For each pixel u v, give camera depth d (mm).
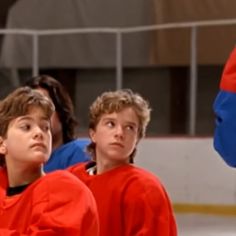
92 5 21672
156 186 5363
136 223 5293
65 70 21125
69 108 6852
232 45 19469
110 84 21156
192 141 18625
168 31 20281
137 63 20719
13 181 4371
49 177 4172
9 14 22016
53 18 21828
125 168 5465
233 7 20156
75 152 6746
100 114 5418
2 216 4273
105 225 5355
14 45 20859
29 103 4242
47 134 4281
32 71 20266
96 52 20766
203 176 18562
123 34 20766
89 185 5465
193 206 18672
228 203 18391
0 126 4309
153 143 18938
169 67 20766
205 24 19062
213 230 16156
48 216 4027
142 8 21281
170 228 5355
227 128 4676
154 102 20969
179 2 20688
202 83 20375
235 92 4676
